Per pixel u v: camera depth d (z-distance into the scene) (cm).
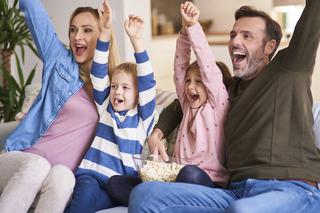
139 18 214
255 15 201
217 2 657
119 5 445
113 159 209
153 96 214
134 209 166
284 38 493
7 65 381
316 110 199
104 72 220
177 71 216
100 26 223
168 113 221
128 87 214
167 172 190
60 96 228
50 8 476
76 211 188
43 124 228
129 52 450
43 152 224
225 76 217
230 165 188
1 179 197
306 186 168
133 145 210
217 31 664
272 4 570
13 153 205
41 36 235
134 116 215
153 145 209
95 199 193
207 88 201
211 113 203
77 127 226
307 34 171
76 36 233
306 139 176
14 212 180
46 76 233
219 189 179
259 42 200
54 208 183
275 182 169
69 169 205
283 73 180
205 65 200
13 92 360
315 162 176
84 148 225
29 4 232
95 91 221
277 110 178
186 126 209
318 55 440
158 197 166
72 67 234
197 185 176
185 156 205
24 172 188
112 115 213
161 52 573
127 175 206
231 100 203
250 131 182
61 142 225
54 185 186
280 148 175
